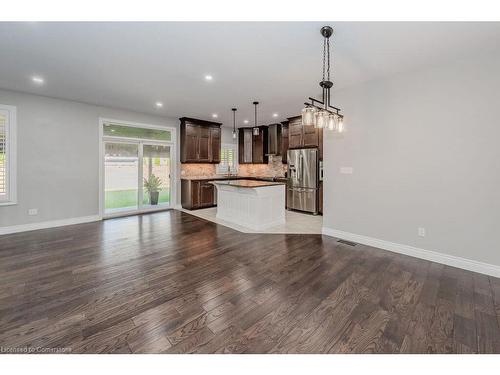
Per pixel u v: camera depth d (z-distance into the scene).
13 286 2.34
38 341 1.62
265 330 1.74
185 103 4.92
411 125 3.14
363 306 2.04
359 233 3.73
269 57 2.85
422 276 2.60
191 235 4.10
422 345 1.59
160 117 6.15
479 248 2.70
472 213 2.74
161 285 2.38
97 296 2.18
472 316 1.90
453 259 2.87
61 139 4.65
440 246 2.97
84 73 3.35
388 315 1.91
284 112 5.77
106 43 2.54
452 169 2.85
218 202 5.53
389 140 3.35
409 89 3.15
